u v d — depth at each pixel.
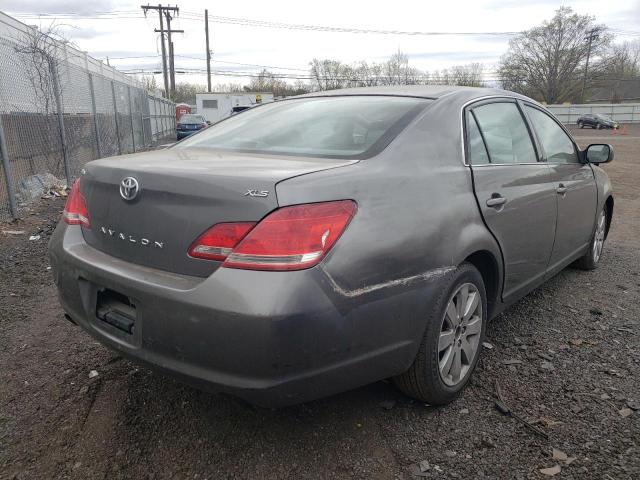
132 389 2.88
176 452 2.37
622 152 22.47
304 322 1.97
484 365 3.17
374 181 2.30
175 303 2.06
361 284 2.12
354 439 2.47
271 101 3.73
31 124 8.72
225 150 2.83
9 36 9.35
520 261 3.28
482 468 2.28
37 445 2.41
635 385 2.94
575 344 3.46
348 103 3.14
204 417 2.63
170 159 2.53
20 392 2.83
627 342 3.50
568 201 3.92
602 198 4.77
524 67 73.56
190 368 2.09
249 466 2.29
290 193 2.02
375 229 2.20
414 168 2.53
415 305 2.36
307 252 1.99
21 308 4.04
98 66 20.89
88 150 11.64
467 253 2.63
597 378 3.02
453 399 2.78
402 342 2.34
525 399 2.80
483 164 3.00
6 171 6.93
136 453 2.36
